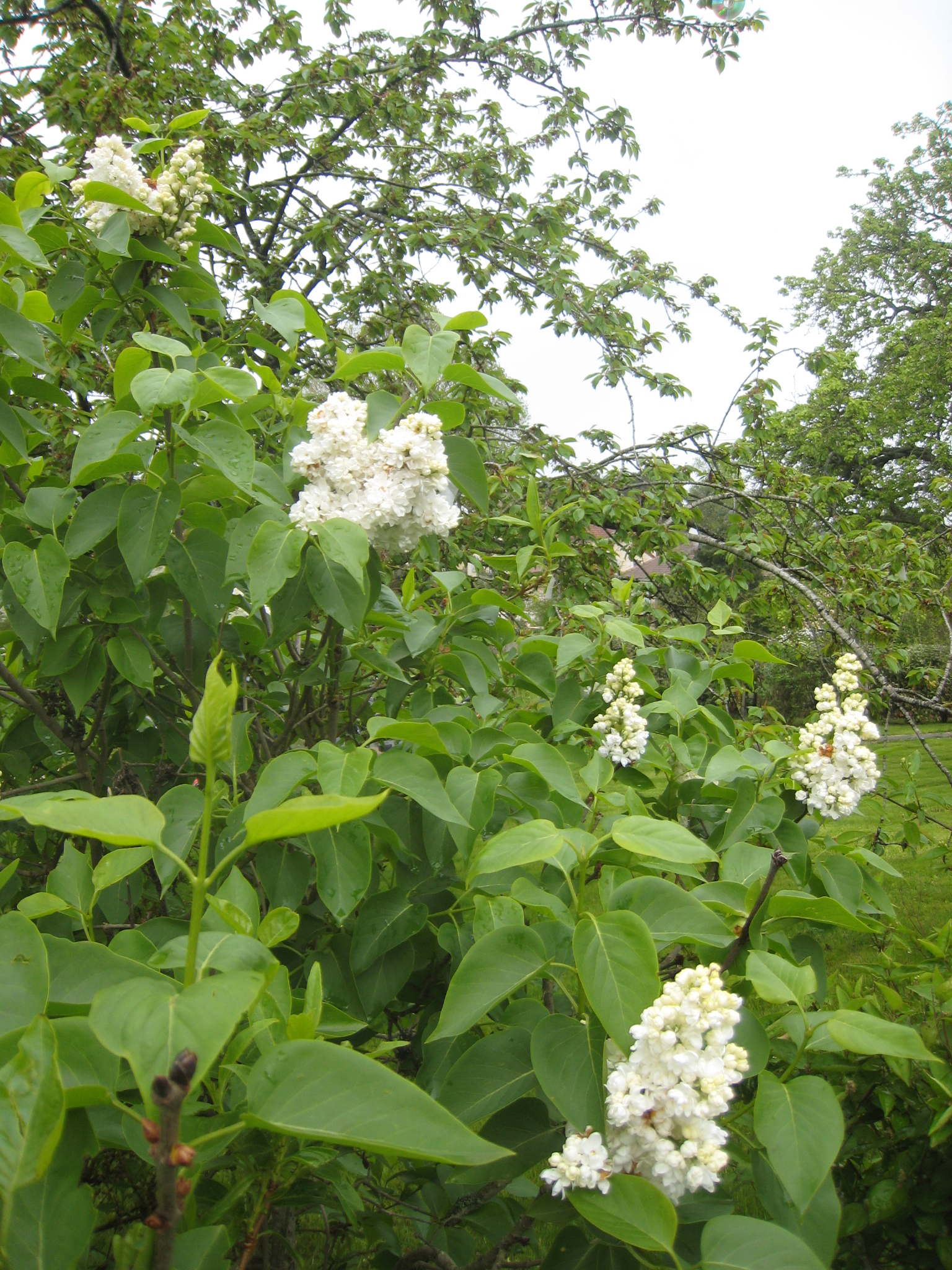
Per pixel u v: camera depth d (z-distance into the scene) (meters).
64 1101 0.86
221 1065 1.18
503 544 5.04
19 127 5.54
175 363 1.85
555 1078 1.27
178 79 6.53
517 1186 2.07
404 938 1.82
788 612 5.57
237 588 2.37
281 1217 2.07
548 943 1.60
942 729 9.35
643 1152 1.20
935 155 27.08
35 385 2.36
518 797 2.04
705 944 1.65
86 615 2.21
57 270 2.28
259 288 5.62
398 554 2.26
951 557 6.09
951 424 22.92
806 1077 1.31
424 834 1.90
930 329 23.95
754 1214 2.33
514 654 2.91
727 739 2.58
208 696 1.01
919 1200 1.87
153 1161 0.83
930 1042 2.01
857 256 27.47
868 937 3.56
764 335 5.91
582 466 5.58
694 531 5.68
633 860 2.01
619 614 3.32
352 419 1.98
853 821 4.95
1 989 1.08
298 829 0.95
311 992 1.29
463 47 7.41
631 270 6.85
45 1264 0.91
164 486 1.90
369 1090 0.94
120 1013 0.86
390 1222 2.08
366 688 2.81
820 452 19.62
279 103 7.05
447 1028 1.32
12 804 1.03
